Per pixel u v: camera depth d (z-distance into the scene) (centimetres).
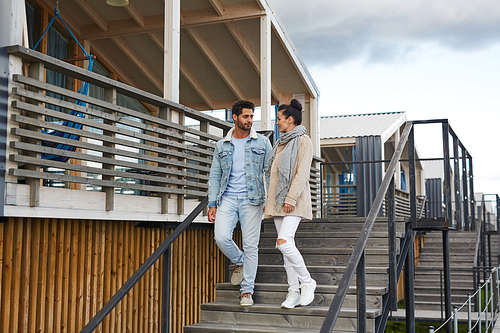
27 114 377
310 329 395
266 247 557
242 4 800
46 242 423
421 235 1633
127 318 515
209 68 974
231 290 447
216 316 427
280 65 934
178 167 537
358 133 1429
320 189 855
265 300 435
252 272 425
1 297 382
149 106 1060
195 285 620
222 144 424
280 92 1037
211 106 1095
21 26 369
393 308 414
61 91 391
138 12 840
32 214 367
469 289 1350
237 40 873
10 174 350
